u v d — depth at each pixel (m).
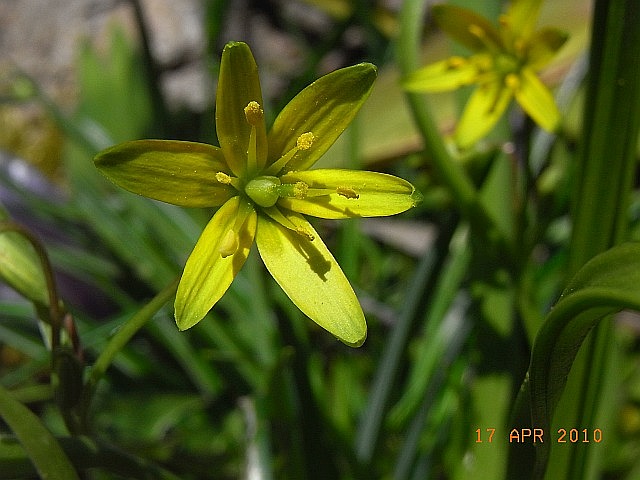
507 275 0.11
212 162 0.07
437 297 0.13
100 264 0.15
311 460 0.11
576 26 0.14
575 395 0.08
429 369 0.13
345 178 0.07
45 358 0.13
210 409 0.14
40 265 0.08
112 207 0.15
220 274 0.07
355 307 0.07
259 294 0.13
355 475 0.11
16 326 0.14
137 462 0.07
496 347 0.11
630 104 0.07
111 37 0.18
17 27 0.21
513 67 0.10
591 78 0.08
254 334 0.13
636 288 0.05
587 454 0.09
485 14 0.13
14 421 0.06
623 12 0.07
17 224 0.07
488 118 0.10
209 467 0.13
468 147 0.10
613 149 0.08
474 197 0.10
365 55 0.22
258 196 0.07
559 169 0.13
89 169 0.17
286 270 0.07
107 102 0.17
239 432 0.13
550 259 0.14
